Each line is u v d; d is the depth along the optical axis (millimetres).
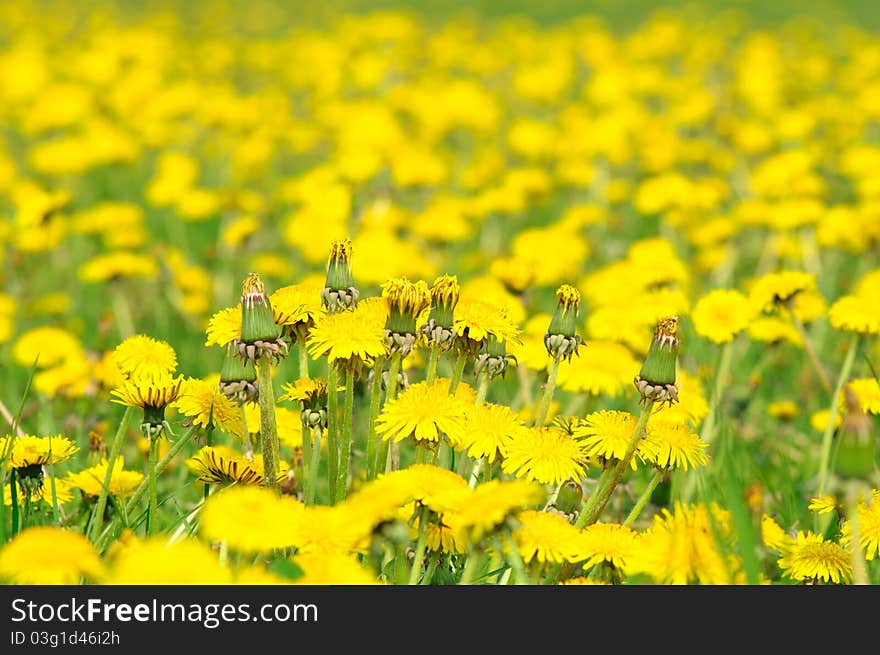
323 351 3633
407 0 39375
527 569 3445
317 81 19219
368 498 2998
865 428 3193
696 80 18781
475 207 10852
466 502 3146
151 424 3771
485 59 20547
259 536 2814
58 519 3994
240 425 4047
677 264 7125
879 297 6008
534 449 3641
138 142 14758
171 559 2588
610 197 12516
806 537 4492
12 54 19812
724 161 13758
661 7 37750
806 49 24531
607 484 3797
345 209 10211
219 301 9883
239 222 9867
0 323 7316
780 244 10133
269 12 35500
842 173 13047
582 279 9805
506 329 3951
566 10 38000
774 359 7605
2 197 12992
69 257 11219
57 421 6344
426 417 3572
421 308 3725
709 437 5039
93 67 17922
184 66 20562
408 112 16812
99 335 8453
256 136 14227
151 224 13141
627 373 5219
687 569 3299
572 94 21734
